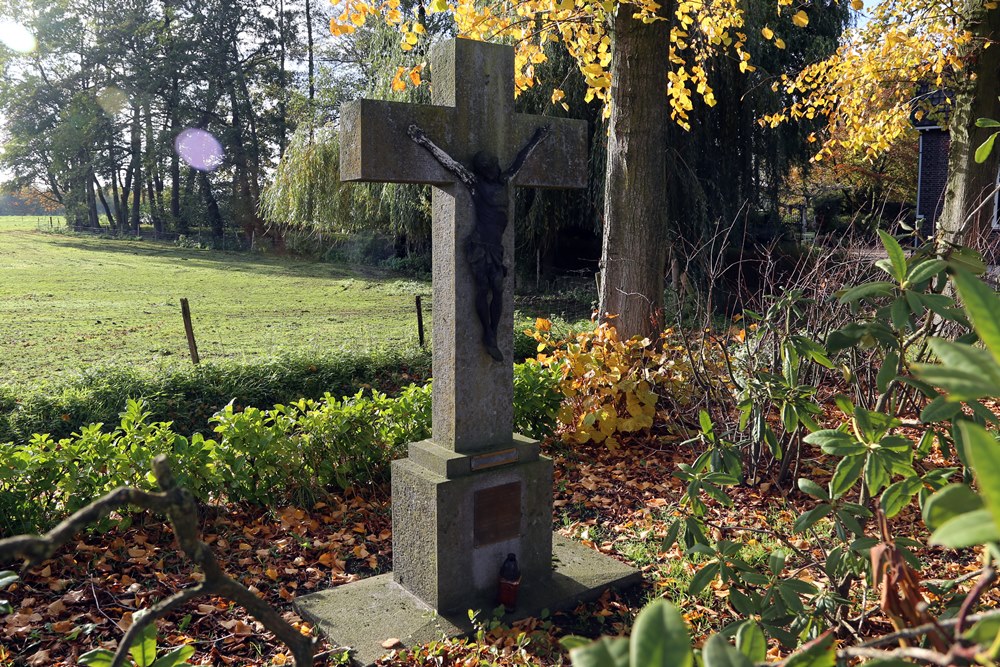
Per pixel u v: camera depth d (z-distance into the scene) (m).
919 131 19.98
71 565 5.09
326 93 27.17
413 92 16.34
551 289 21.92
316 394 10.10
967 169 10.85
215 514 5.90
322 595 4.71
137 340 16.05
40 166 50.84
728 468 3.66
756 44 16.91
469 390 4.52
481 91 4.43
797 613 2.83
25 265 32.28
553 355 8.34
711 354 7.45
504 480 4.59
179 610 4.62
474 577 4.55
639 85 8.25
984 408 1.93
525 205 19.75
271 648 4.30
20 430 8.29
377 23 18.45
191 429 9.12
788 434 6.52
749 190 18.28
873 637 3.76
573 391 7.75
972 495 1.01
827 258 6.81
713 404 7.21
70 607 4.61
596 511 6.29
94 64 46.59
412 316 20.03
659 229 8.48
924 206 20.30
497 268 4.43
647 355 7.84
